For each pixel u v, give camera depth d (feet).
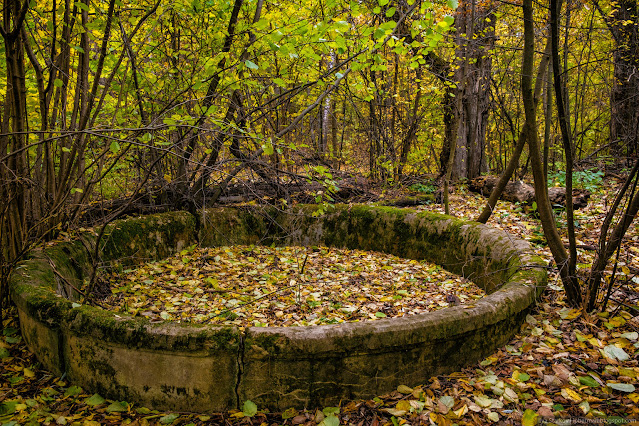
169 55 16.93
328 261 16.53
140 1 14.42
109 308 11.77
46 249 11.27
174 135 16.63
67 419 7.16
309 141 25.02
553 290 10.98
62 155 12.17
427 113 28.32
